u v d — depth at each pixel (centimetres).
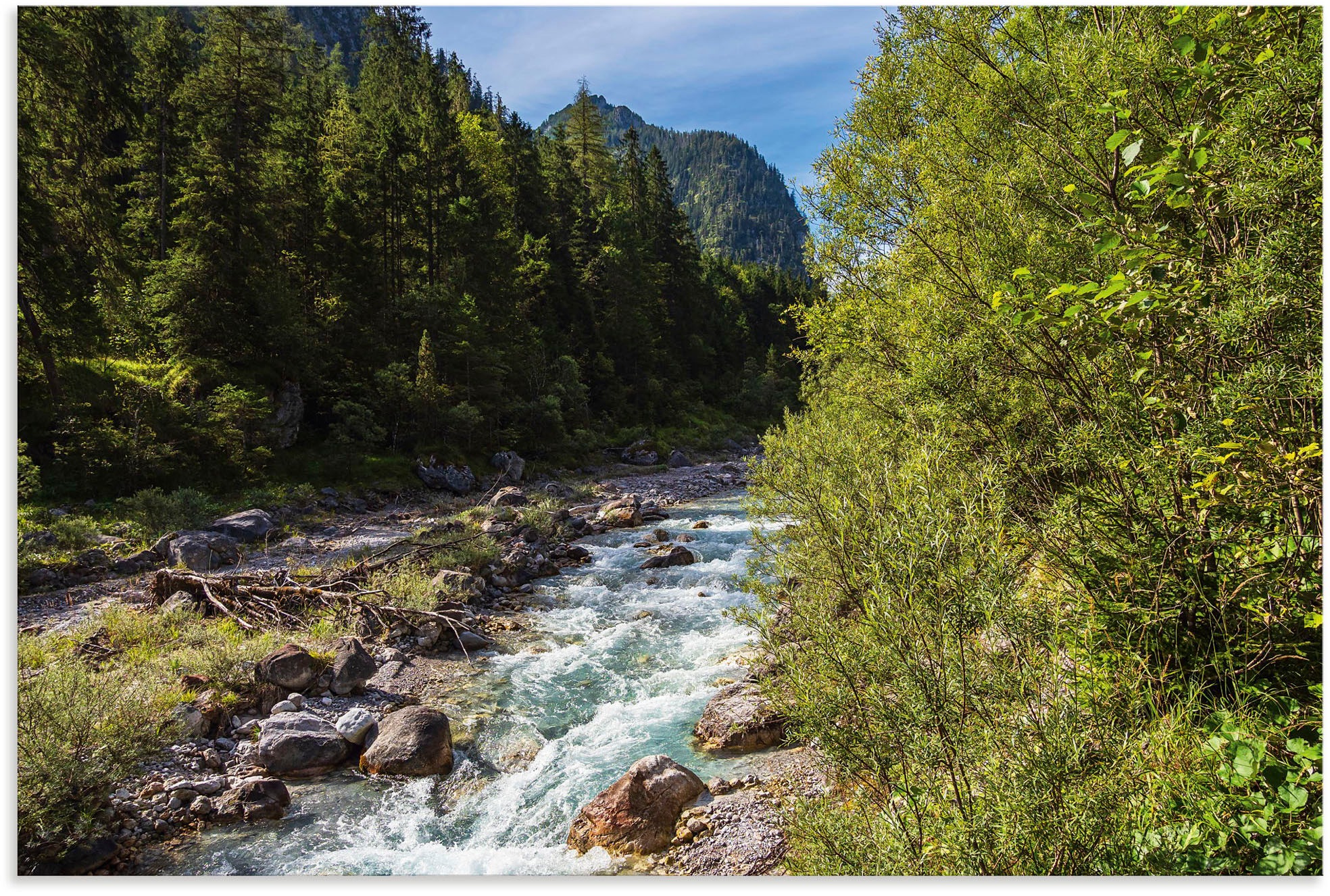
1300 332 297
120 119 2397
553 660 938
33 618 1049
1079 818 256
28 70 1992
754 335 8119
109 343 2403
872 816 331
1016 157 509
